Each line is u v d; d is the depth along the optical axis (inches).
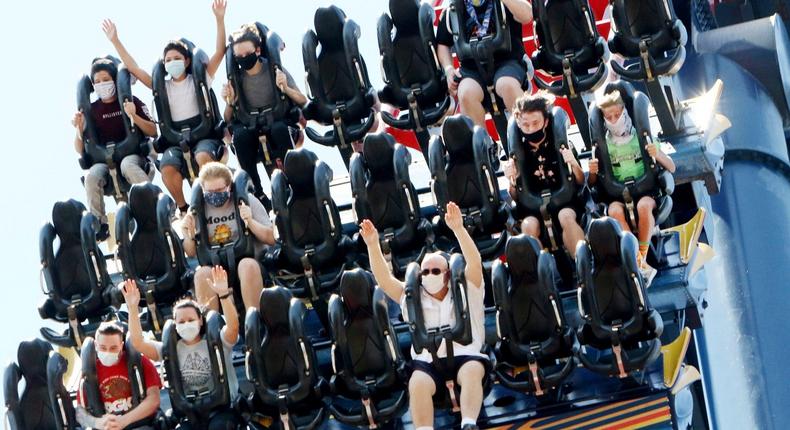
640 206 1007.0
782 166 1302.9
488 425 974.4
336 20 1117.7
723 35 1349.7
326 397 995.9
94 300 1067.3
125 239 1055.0
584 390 986.1
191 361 979.9
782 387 1181.7
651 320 949.8
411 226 1028.5
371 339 973.8
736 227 1258.6
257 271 1029.8
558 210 1008.9
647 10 1076.5
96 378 978.1
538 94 1010.7
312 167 1033.5
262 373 976.3
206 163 1092.5
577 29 1082.7
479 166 1015.6
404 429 989.2
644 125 1002.1
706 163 1098.7
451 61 1107.9
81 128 1138.0
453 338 945.5
